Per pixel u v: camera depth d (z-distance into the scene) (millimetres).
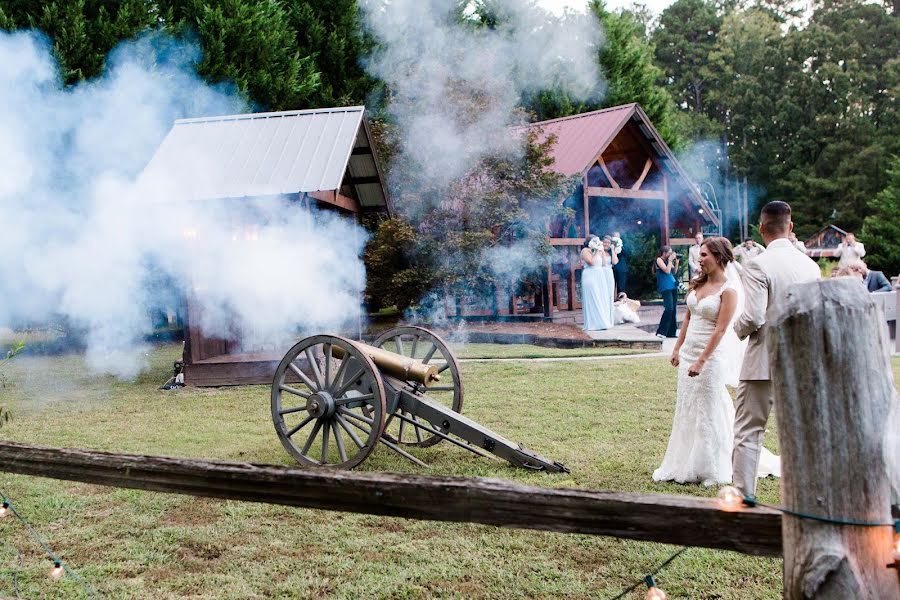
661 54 60094
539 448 6371
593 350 13289
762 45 53625
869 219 30344
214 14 20438
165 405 9391
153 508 5035
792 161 47656
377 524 4652
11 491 5457
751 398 4543
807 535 1685
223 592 3705
